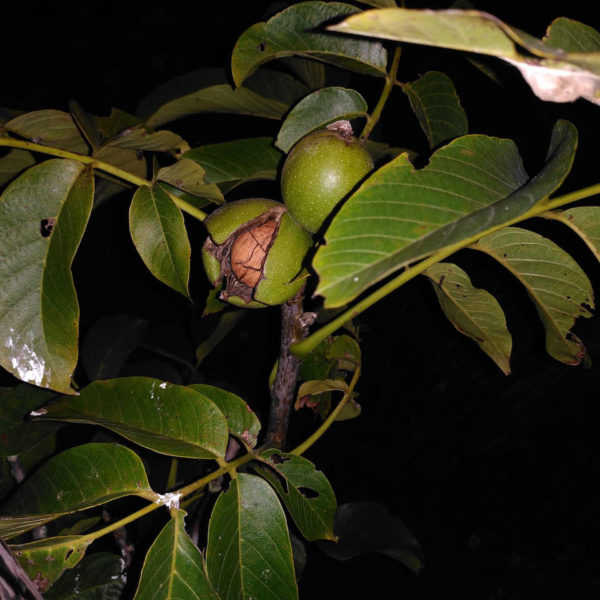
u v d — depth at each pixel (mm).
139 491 362
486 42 256
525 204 291
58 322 364
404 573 1079
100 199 464
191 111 452
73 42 1657
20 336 361
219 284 413
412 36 253
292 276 394
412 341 1344
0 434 452
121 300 1279
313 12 385
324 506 392
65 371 364
